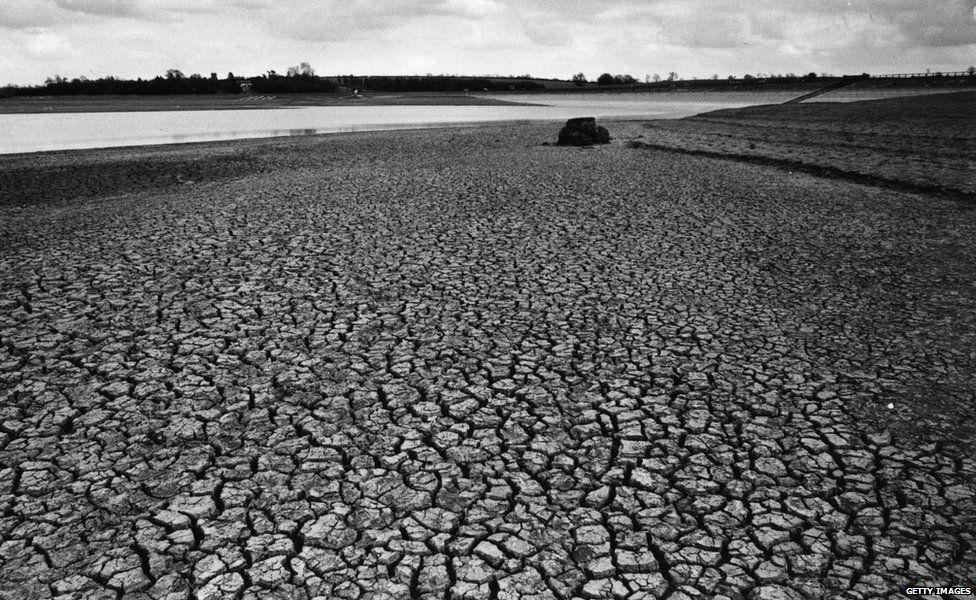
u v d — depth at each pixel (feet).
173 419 19.61
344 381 21.99
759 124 124.36
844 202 50.16
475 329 26.14
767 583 13.30
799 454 17.60
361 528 14.96
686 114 218.79
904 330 25.25
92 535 14.74
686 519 15.20
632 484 16.52
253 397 20.93
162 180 68.28
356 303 28.84
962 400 19.99
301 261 34.83
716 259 34.86
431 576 13.48
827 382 21.38
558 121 191.21
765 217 44.96
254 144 111.14
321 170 75.00
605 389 21.29
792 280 31.32
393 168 75.46
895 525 14.84
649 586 13.24
